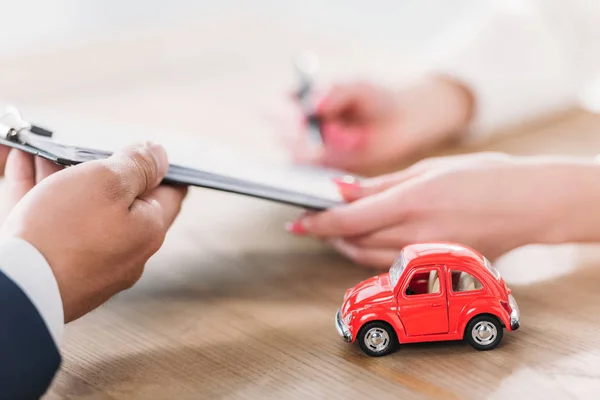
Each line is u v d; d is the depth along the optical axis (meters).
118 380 0.69
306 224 0.83
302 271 0.85
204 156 0.86
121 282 0.70
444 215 0.79
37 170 0.79
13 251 0.64
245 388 0.68
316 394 0.67
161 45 1.60
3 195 0.99
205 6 2.22
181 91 1.35
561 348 0.71
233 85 1.37
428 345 0.72
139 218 0.69
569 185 0.79
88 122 0.99
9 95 1.31
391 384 0.68
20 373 0.60
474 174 0.80
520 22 1.20
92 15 2.13
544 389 0.66
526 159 0.82
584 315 0.75
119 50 1.55
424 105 1.13
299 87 1.18
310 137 1.09
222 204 1.01
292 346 0.73
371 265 0.84
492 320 0.70
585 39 1.29
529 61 1.19
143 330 0.76
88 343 0.74
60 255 0.65
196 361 0.71
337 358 0.71
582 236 0.80
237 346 0.73
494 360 0.70
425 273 0.71
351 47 1.55
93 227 0.66
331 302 0.79
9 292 0.61
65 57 1.52
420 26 1.96
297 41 1.61
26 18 2.02
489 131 1.16
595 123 1.19
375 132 1.10
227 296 0.81
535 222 0.79
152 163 0.73
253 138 1.13
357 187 0.83
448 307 0.70
